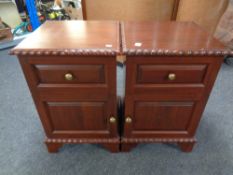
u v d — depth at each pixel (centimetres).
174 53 64
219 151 101
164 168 93
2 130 113
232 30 152
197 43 71
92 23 93
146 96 78
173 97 78
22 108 130
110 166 94
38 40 72
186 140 95
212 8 146
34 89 75
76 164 95
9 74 169
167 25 91
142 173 90
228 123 118
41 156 98
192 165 94
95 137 95
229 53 65
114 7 149
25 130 113
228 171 91
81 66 69
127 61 67
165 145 104
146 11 145
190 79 73
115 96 78
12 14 223
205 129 114
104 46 67
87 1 150
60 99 79
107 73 71
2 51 211
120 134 97
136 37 76
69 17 215
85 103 81
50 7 235
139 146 103
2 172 91
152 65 69
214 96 140
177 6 141
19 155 99
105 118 87
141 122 89
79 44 68
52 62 68
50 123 88
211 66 70
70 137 95
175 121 88
